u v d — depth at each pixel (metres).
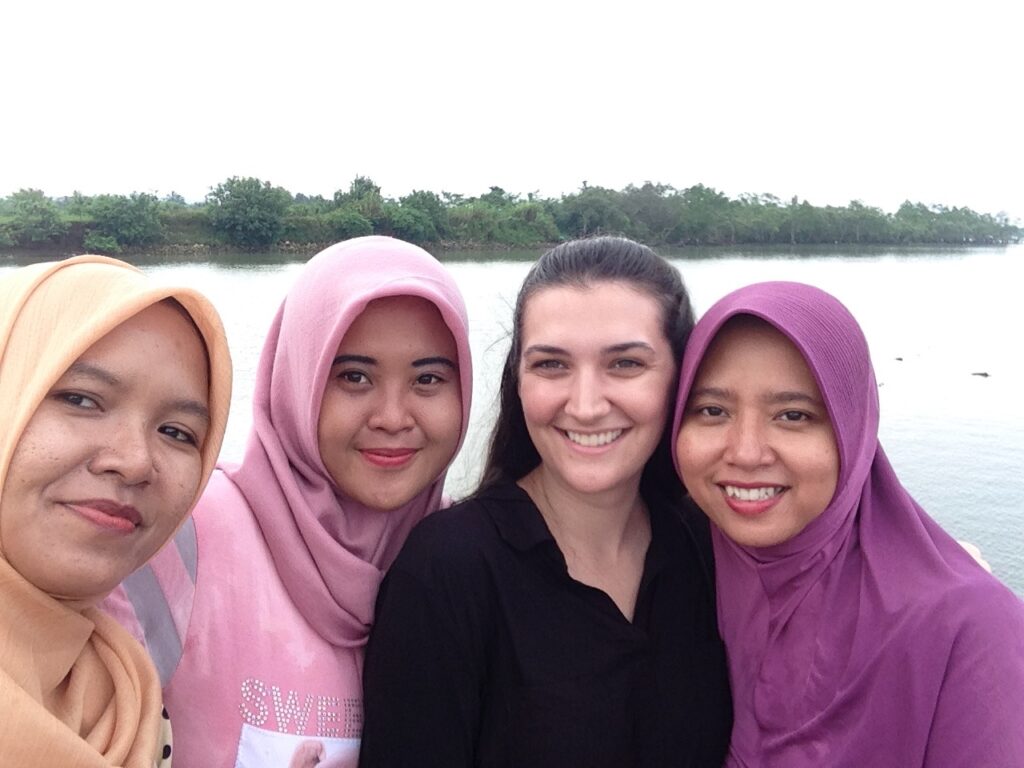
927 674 0.60
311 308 0.75
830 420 0.64
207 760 0.65
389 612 0.67
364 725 0.68
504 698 0.66
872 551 0.66
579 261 0.72
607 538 0.74
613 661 0.68
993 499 2.86
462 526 0.69
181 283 0.53
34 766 0.47
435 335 0.75
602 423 0.69
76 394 0.50
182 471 0.54
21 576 0.49
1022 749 0.56
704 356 0.68
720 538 0.74
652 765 0.68
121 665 0.55
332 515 0.75
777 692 0.68
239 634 0.67
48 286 0.52
